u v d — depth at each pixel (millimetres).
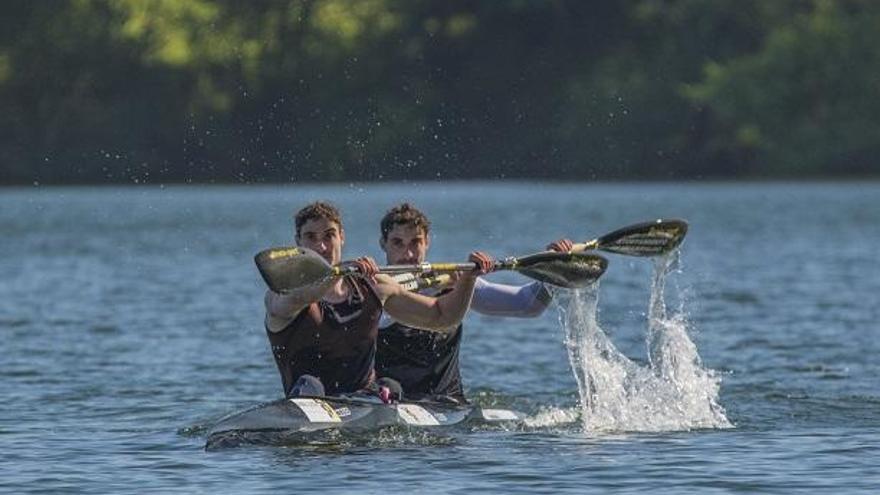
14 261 112688
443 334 42562
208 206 198125
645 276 94875
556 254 40938
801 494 32719
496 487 33344
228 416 40500
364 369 40406
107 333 66125
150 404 46375
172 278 96562
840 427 41250
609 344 44938
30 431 41281
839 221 159375
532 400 47344
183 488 33562
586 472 34844
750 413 43688
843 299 79312
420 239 41031
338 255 39469
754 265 104062
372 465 35531
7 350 60094
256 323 70062
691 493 32812
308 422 38469
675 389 44531
